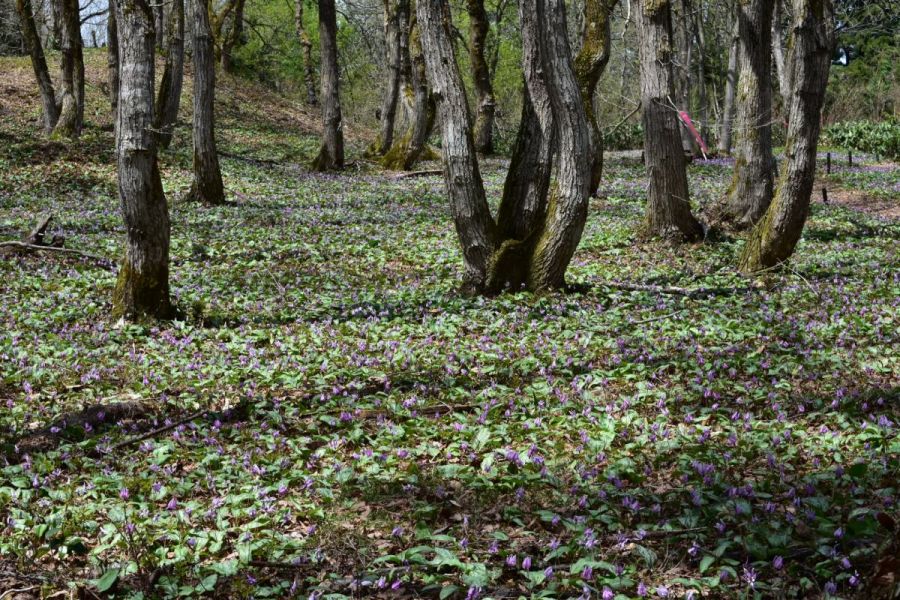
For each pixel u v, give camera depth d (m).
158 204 11.28
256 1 57.91
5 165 25.89
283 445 7.26
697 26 50.56
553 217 12.71
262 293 13.64
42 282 13.48
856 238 19.62
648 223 18.36
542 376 9.10
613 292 13.20
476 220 12.81
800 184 13.93
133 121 10.85
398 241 18.56
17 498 6.08
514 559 4.71
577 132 12.38
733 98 46.44
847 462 6.59
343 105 65.00
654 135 17.75
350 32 57.75
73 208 21.73
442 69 12.46
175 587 4.87
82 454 7.11
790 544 5.16
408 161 35.03
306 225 20.73
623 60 56.94
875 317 11.15
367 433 7.65
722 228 18.86
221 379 9.12
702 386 8.40
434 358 9.85
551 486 6.27
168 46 31.39
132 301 11.45
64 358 9.80
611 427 7.37
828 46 13.40
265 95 52.19
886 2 44.22
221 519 5.66
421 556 4.99
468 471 6.56
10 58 45.06
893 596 3.88
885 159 47.81
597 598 4.68
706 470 6.18
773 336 10.38
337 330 11.20
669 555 5.10
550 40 12.09
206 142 23.28
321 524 5.74
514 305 12.19
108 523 5.80
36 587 4.98
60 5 29.47
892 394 8.06
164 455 6.92
